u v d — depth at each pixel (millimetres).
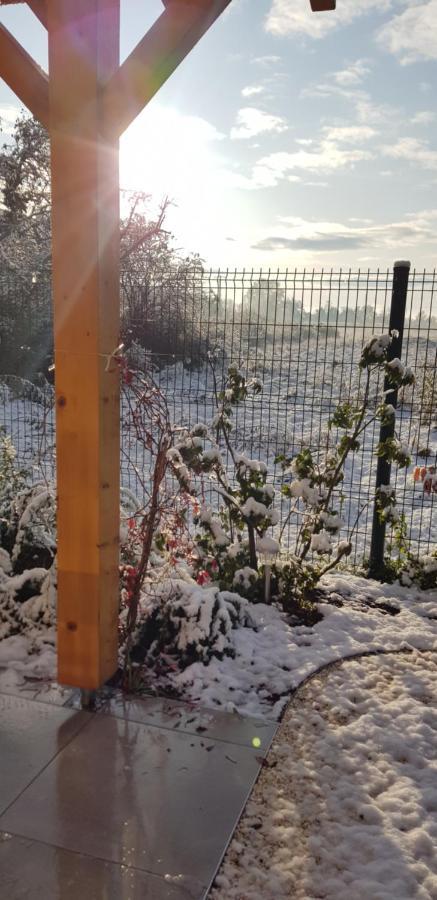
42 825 2199
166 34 2400
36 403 9344
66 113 2494
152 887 1958
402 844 2166
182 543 3533
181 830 2197
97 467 2688
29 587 3783
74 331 2623
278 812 2318
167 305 5352
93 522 2732
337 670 3395
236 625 3783
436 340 4742
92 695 2918
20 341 10836
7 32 2576
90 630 2814
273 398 9750
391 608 4324
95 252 2537
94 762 2543
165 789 2398
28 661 3357
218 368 5645
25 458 6168
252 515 4098
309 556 5223
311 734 2809
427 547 5340
